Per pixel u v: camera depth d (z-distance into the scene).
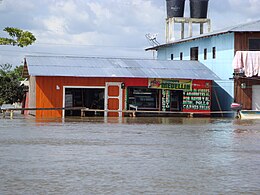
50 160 14.93
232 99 42.00
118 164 14.41
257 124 32.72
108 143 19.73
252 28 41.31
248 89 42.00
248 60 40.44
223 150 18.05
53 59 42.22
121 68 41.91
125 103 40.94
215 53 44.41
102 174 12.80
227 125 31.55
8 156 15.62
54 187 11.23
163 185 11.62
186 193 10.87
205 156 16.38
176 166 14.23
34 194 10.56
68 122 32.41
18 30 39.44
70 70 40.22
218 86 43.62
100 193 10.72
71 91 40.25
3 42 39.28
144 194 10.70
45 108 37.97
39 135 22.67
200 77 42.06
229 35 42.19
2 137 21.53
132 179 12.23
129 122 33.28
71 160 15.01
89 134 23.59
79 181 11.90
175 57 53.56
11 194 10.55
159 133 24.77
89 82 40.19
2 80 55.38
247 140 21.80
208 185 11.70
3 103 55.50
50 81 39.50
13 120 34.59
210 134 24.66
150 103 41.62
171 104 41.97
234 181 12.20
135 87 41.19
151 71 42.12
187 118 39.81
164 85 41.50
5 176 12.37
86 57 43.56
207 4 55.09
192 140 21.53
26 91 51.28
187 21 55.06
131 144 19.50
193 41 48.81
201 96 42.22
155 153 16.91
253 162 15.18
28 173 12.78
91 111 40.56
